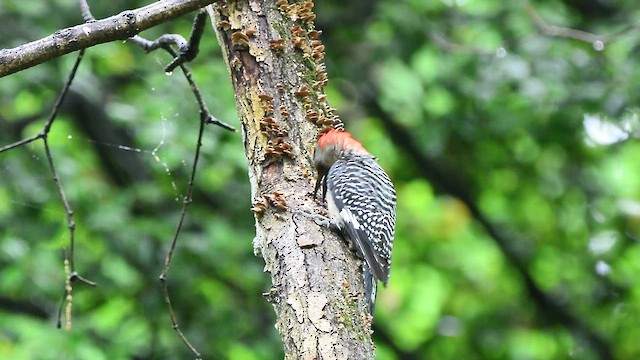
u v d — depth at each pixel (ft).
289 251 20.68
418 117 49.85
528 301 54.49
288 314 19.88
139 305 43.57
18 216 42.96
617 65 46.37
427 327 53.98
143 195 44.34
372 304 24.58
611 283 52.24
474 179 54.80
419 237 54.24
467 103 48.78
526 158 53.42
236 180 46.96
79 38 20.39
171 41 25.09
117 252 42.52
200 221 45.47
